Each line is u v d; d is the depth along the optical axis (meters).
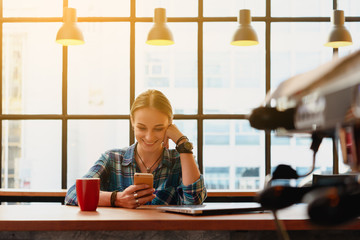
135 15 4.70
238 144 5.24
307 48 4.68
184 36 4.71
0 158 4.83
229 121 4.79
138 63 4.75
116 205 1.44
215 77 4.79
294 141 4.59
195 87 4.73
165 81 6.19
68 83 4.77
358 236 1.12
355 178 0.43
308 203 0.39
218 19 4.69
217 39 4.77
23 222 1.05
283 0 4.69
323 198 0.38
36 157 6.00
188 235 1.11
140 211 1.29
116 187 1.75
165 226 1.05
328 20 4.64
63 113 4.75
